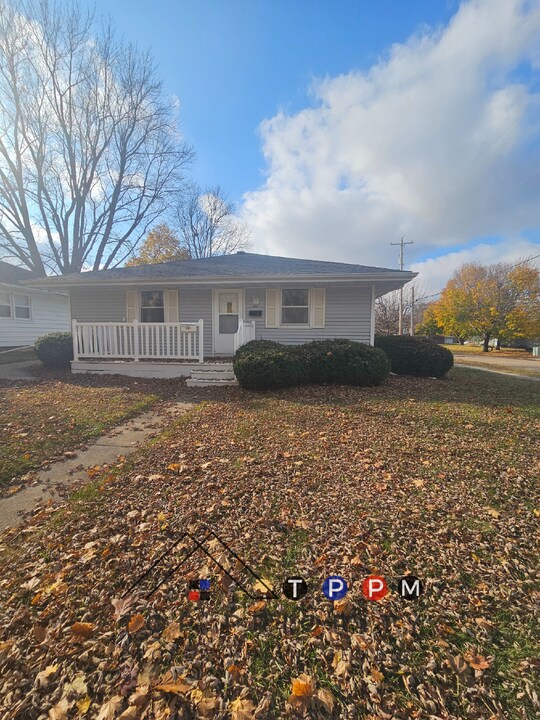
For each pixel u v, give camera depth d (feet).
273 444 14.48
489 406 20.89
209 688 4.90
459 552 7.80
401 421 17.67
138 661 5.28
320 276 31.37
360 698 4.82
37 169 57.88
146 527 8.73
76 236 64.18
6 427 16.46
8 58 50.78
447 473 11.73
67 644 5.57
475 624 5.99
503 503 9.89
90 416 18.86
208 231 110.63
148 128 65.31
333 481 11.14
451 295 100.17
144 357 32.42
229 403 22.31
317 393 24.48
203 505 9.72
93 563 7.46
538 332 86.43
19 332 49.55
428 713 4.65
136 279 32.76
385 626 5.95
